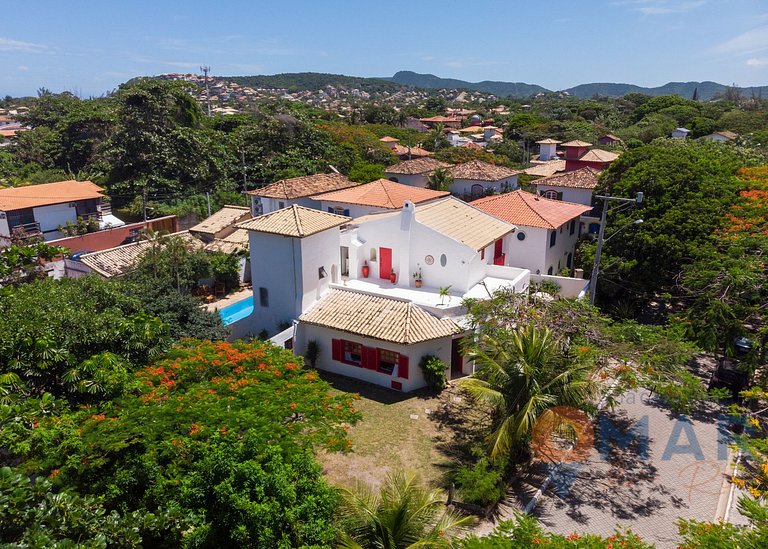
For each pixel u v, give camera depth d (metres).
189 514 11.02
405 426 20.89
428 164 59.28
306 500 11.25
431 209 30.00
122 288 21.84
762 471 15.01
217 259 37.09
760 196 30.48
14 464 13.19
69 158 69.81
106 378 14.59
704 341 21.98
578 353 18.12
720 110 126.50
